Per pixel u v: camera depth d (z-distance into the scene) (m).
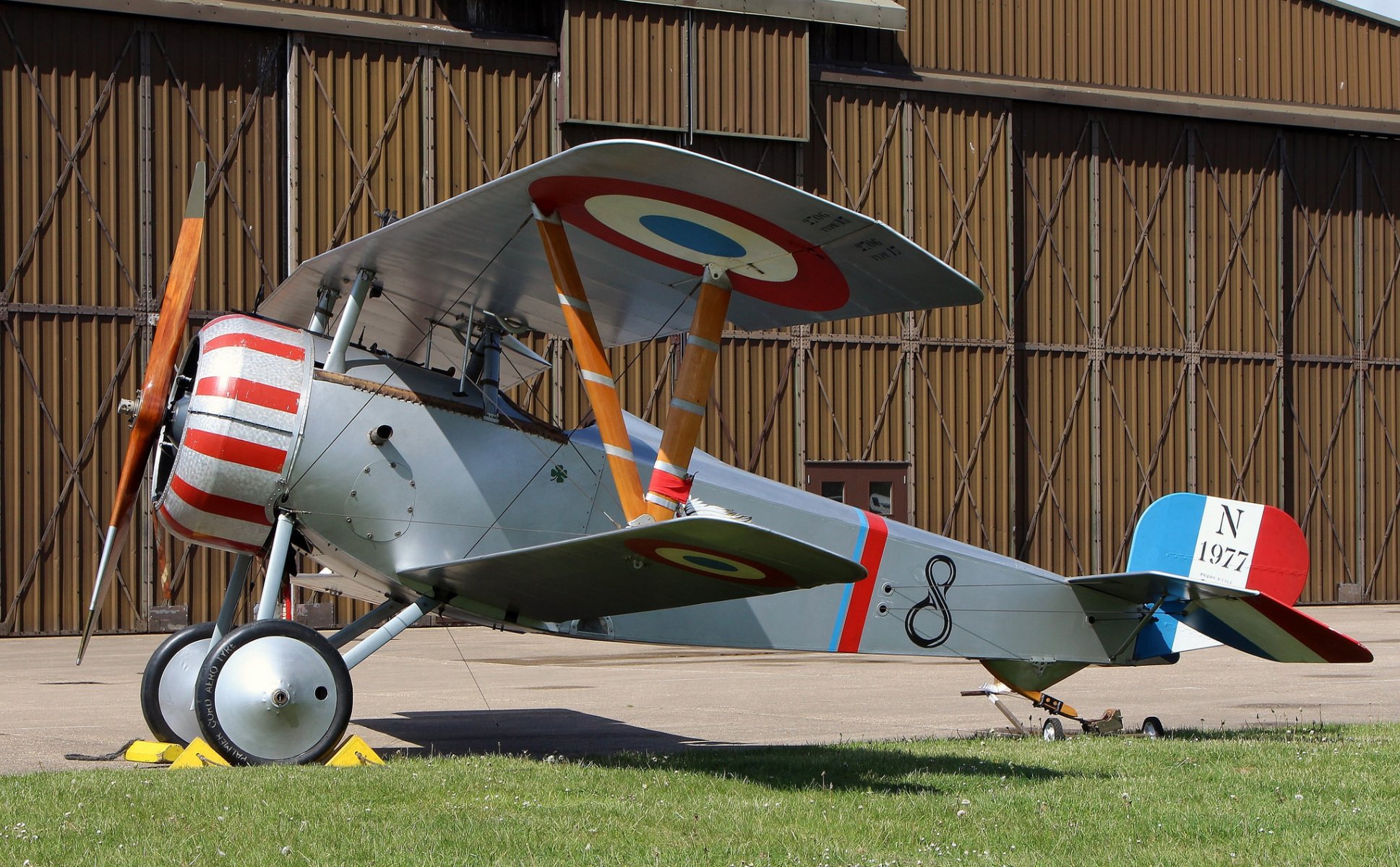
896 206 35.75
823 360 34.94
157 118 29.92
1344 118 40.69
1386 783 10.88
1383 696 19.39
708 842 8.24
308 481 11.69
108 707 16.73
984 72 37.03
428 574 11.72
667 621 13.33
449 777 10.06
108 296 29.42
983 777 11.00
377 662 24.17
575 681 20.89
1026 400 37.25
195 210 12.49
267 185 30.61
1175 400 38.91
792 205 9.85
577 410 31.83
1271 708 17.95
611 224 11.27
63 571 28.81
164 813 8.60
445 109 31.83
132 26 29.77
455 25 32.16
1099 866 8.01
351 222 30.98
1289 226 40.75
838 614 14.00
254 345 11.78
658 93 32.97
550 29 33.06
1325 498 40.72
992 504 36.41
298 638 11.09
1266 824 9.20
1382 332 41.84
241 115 30.52
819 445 34.75
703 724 15.83
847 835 8.57
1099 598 15.05
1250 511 15.28
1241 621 14.21
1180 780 11.00
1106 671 22.97
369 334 14.25
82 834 7.99
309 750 11.02
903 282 10.72
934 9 36.56
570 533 12.83
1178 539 15.12
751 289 12.12
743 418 34.09
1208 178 39.56
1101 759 12.27
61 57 29.27
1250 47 40.06
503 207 11.15
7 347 28.62
